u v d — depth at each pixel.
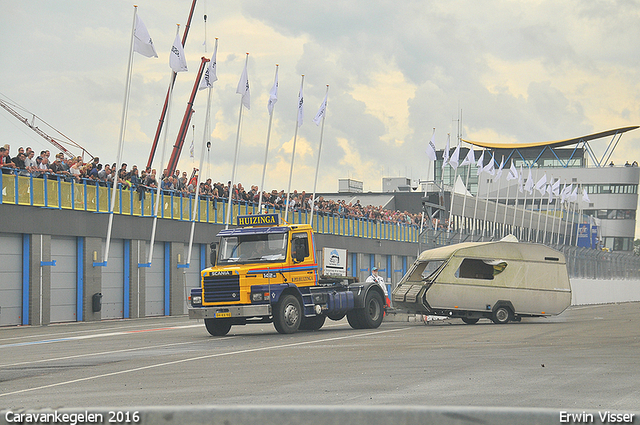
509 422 5.31
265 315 37.59
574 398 16.34
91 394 18.28
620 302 123.38
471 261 51.47
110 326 54.62
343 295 42.41
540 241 174.38
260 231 39.19
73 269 63.84
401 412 5.32
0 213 56.03
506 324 49.72
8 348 34.69
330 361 25.09
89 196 64.56
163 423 5.52
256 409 5.38
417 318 54.44
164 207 74.12
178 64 66.75
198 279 79.94
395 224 118.88
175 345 33.81
